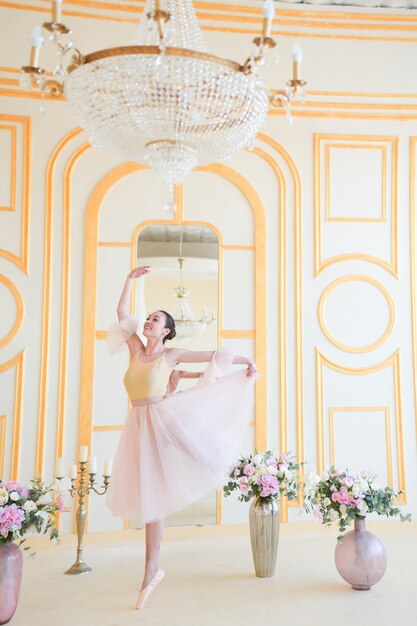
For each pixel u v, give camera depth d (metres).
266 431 4.67
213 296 4.75
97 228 4.63
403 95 4.99
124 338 3.38
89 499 4.38
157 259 4.71
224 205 4.85
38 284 4.49
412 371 4.90
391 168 5.03
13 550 2.86
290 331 4.81
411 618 2.87
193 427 3.14
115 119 2.47
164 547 4.15
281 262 4.84
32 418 4.38
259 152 4.91
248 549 4.09
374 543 3.23
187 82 2.29
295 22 4.93
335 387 4.81
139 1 4.67
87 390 4.46
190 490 2.99
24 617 2.91
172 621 2.85
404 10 4.95
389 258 4.97
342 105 4.97
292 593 3.21
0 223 4.48
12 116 4.56
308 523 4.58
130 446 3.16
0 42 4.54
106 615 2.93
